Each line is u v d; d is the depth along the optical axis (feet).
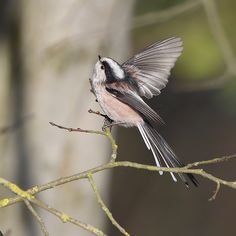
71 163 44.62
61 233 44.86
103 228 47.67
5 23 42.83
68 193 44.96
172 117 78.33
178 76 61.00
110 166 24.71
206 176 24.41
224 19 60.23
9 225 43.16
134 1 44.70
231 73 43.21
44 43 43.06
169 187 79.15
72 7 42.91
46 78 43.39
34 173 44.01
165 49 29.86
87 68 43.75
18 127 43.14
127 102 29.01
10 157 43.55
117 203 78.89
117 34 44.27
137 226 78.13
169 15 44.42
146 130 29.19
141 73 30.01
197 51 60.08
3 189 40.96
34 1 42.86
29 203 24.34
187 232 77.66
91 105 44.24
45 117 43.75
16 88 43.21
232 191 77.56
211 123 78.64
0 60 42.93
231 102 61.00
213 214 77.92
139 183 79.25
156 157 28.48
